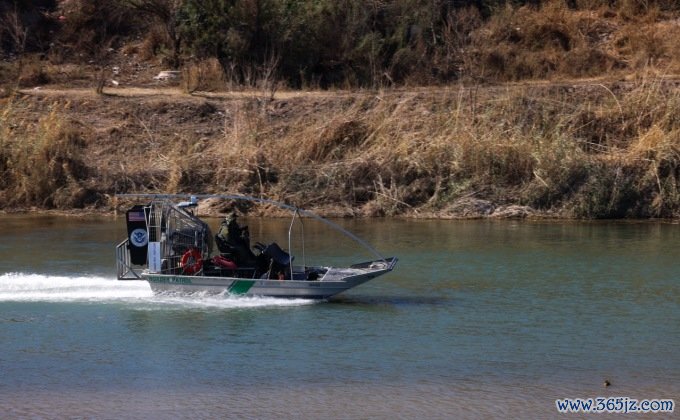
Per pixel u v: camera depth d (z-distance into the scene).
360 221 41.25
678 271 30.41
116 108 50.34
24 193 43.50
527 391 19.05
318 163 45.25
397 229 38.94
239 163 44.62
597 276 29.70
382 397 18.64
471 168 44.12
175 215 25.92
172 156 45.69
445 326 23.67
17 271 29.84
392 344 22.08
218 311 24.81
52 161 44.03
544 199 42.66
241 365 20.48
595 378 19.84
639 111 47.22
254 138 46.41
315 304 25.72
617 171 42.97
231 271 25.94
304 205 43.06
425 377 19.77
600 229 39.09
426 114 48.22
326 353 21.34
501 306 25.77
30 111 50.19
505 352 21.52
